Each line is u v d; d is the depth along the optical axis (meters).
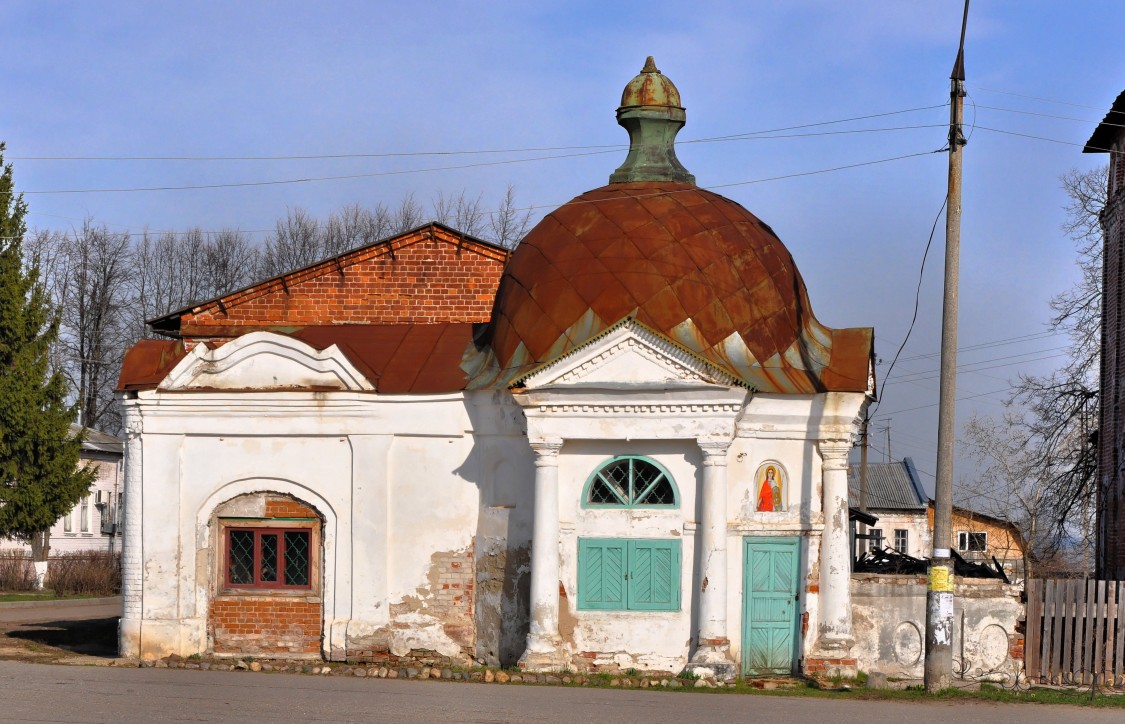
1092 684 18.97
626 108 23.39
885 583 20.69
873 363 21.48
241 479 21.80
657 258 20.78
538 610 20.08
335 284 25.72
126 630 21.80
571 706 15.74
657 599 20.27
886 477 60.78
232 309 25.75
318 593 21.61
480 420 21.28
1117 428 29.92
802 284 22.06
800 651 20.36
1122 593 19.94
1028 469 43.09
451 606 21.25
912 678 20.17
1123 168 29.88
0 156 38.88
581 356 19.77
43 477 39.66
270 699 15.68
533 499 20.61
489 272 25.59
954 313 18.17
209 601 21.78
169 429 21.97
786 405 20.50
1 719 13.70
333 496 21.58
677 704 16.34
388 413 21.52
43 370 39.81
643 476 20.45
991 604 20.42
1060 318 41.53
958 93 18.30
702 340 20.31
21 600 39.19
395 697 16.14
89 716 13.98
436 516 21.41
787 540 20.52
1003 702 17.52
